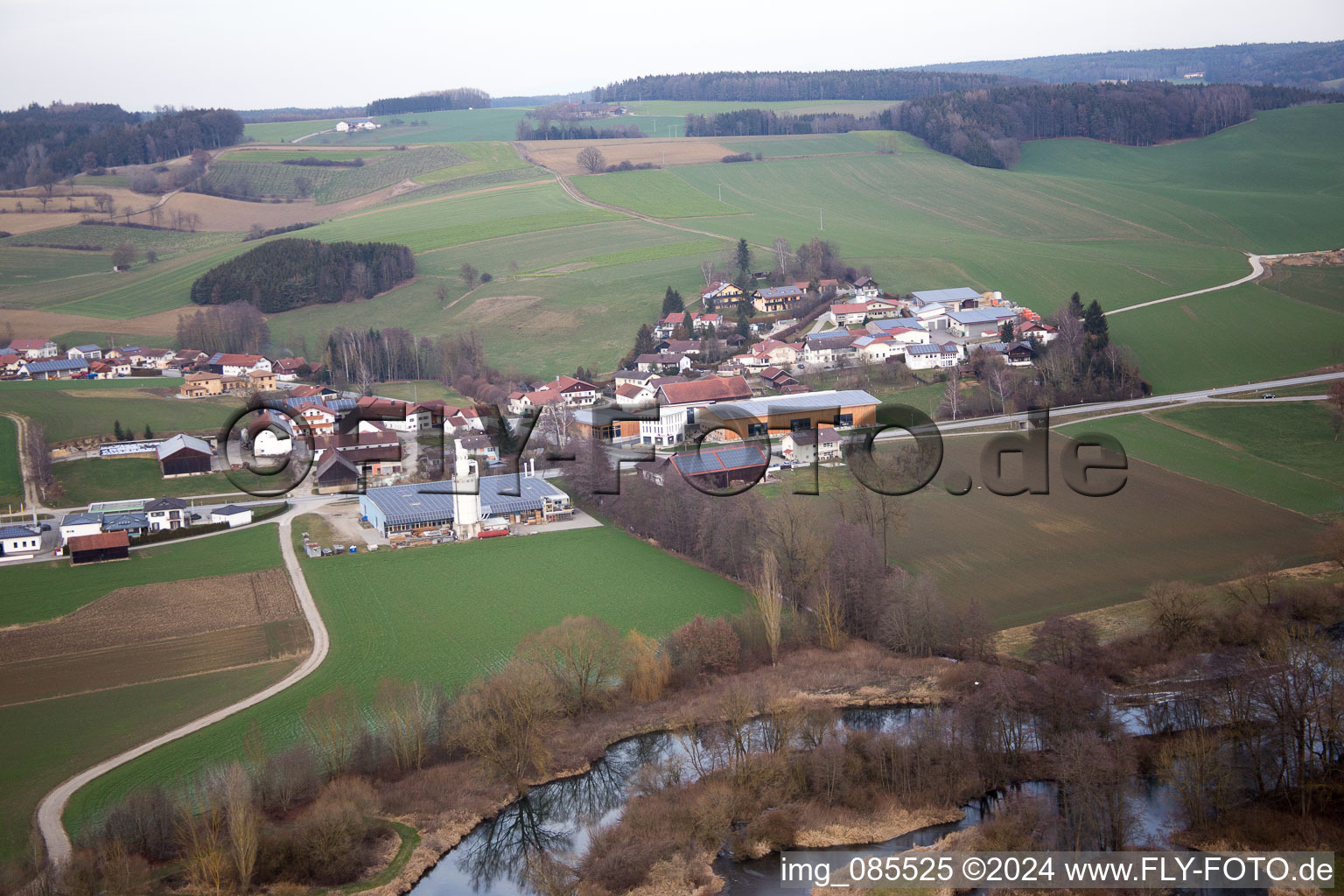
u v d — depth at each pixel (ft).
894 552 474.90
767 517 458.50
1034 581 444.55
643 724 351.67
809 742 328.29
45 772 316.40
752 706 332.19
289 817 290.15
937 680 371.35
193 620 437.17
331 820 278.67
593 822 304.91
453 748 330.13
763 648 394.52
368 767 318.45
